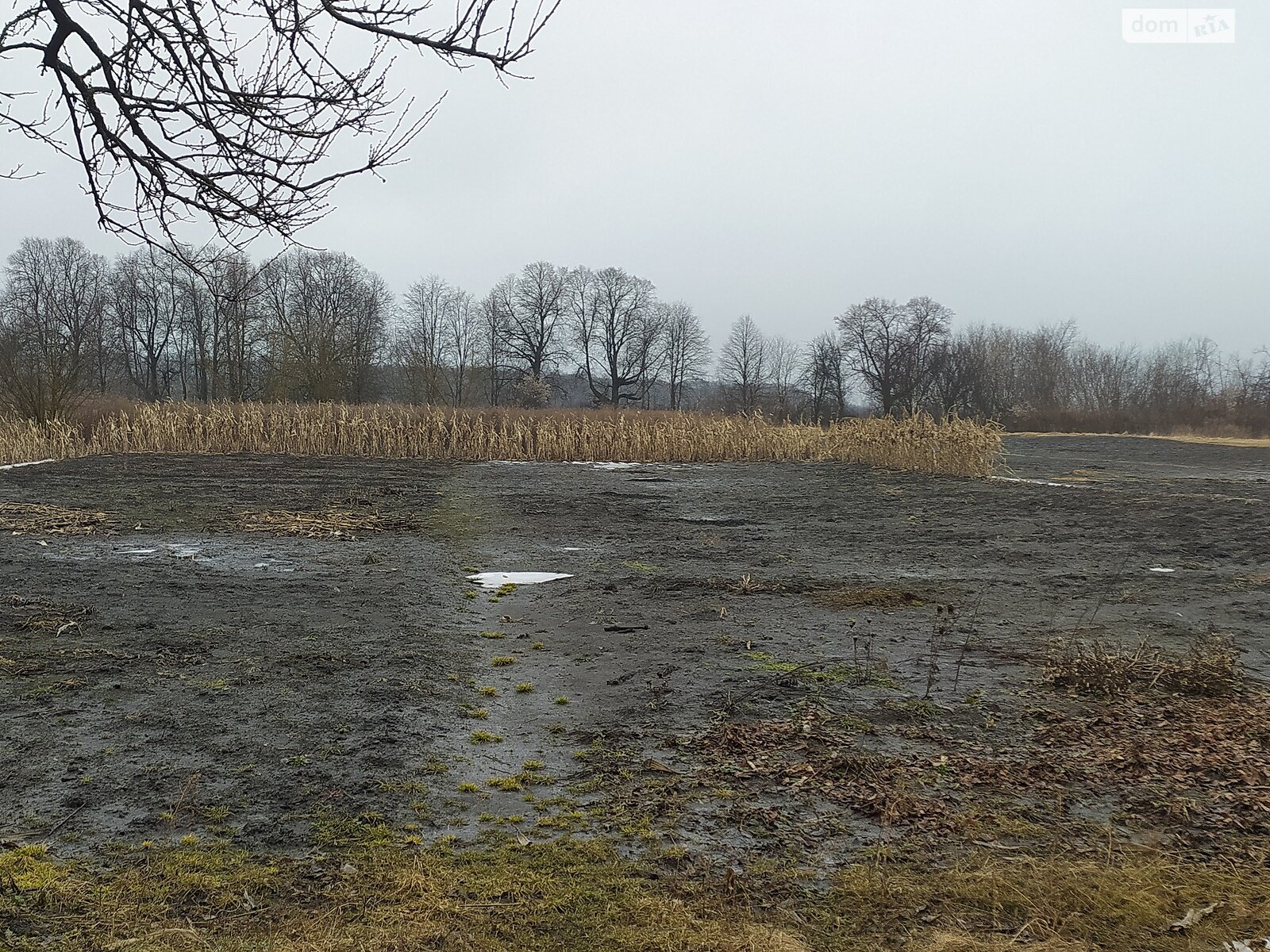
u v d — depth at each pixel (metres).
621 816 3.80
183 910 3.03
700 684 5.52
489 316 64.94
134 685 5.35
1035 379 59.66
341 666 5.80
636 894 3.17
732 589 8.22
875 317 62.94
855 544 10.96
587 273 67.19
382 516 12.64
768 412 57.69
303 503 13.71
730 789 4.05
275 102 4.07
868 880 3.25
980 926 2.97
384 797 3.97
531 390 59.31
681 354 69.00
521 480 17.89
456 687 5.51
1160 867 3.31
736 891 3.20
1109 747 4.47
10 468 17.69
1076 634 6.45
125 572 8.63
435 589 8.28
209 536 10.98
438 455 23.14
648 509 14.06
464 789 4.07
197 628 6.62
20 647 6.02
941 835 3.61
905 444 20.25
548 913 3.05
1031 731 4.73
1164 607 7.56
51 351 22.72
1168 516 12.53
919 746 4.54
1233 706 5.04
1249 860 3.38
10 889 3.12
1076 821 3.72
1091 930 2.94
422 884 3.21
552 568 9.44
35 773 4.14
